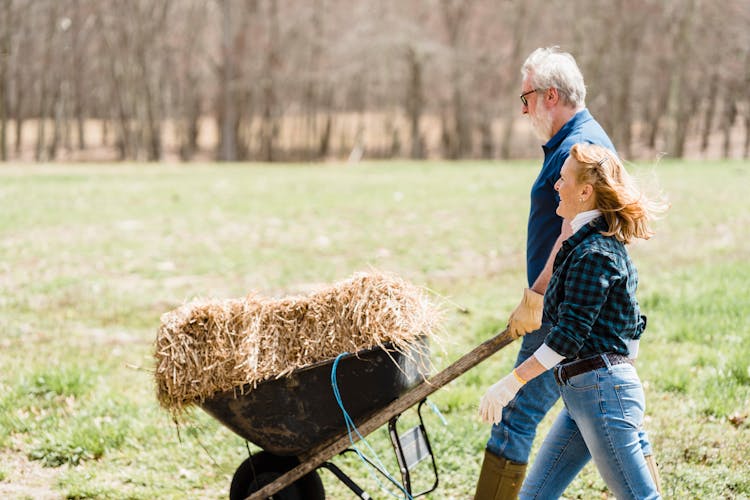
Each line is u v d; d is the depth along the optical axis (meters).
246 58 102.44
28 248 19.67
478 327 11.88
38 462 8.29
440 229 21.62
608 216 5.15
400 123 125.38
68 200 28.20
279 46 103.88
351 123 133.62
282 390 5.72
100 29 100.12
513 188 30.08
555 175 5.81
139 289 15.70
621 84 93.38
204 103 125.44
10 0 91.44
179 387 5.82
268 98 105.75
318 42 103.62
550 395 5.99
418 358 5.90
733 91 97.25
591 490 7.24
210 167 45.94
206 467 8.12
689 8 69.50
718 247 17.61
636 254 17.48
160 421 9.02
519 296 13.96
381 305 5.70
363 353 5.58
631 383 5.16
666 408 8.73
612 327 5.13
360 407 5.72
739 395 8.81
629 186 5.20
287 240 20.56
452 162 50.00
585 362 5.17
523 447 6.05
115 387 10.10
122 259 18.42
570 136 5.83
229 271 17.22
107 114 116.81
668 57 89.38
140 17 97.12
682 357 10.16
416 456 6.05
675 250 17.67
